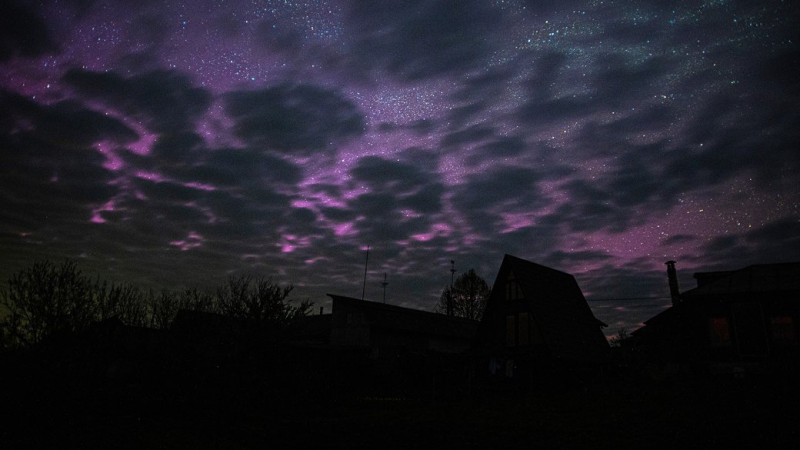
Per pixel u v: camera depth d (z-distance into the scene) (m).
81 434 12.27
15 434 11.88
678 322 26.41
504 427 14.49
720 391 18.53
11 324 16.56
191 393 17.80
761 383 19.33
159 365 18.11
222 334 19.17
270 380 19.45
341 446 12.31
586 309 34.09
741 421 13.13
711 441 11.43
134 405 16.47
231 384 18.58
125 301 19.61
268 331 19.58
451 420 15.86
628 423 14.11
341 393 23.08
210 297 20.34
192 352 18.41
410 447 12.19
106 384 18.16
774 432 11.73
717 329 24.73
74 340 17.34
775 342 23.03
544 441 12.48
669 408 16.02
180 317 19.08
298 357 22.20
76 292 17.94
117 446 11.31
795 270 24.73
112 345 18.36
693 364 24.70
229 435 13.16
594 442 12.12
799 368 19.42
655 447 11.30
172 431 13.22
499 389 26.33
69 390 16.77
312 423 15.23
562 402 19.80
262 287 20.23
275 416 16.39
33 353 16.50
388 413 17.61
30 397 15.55
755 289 24.08
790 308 23.14
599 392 22.23
